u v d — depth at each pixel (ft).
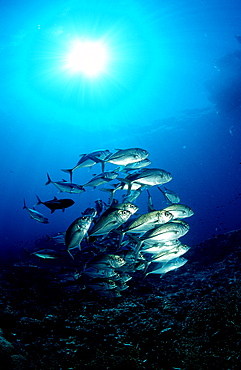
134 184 14.17
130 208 11.67
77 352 10.02
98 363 9.26
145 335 11.50
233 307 12.48
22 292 16.43
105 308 14.66
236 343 9.66
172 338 11.05
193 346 10.16
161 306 14.71
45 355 9.54
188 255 26.84
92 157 16.46
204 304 13.84
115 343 10.81
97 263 13.21
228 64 113.70
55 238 16.71
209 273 19.90
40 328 11.78
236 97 118.83
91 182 16.44
